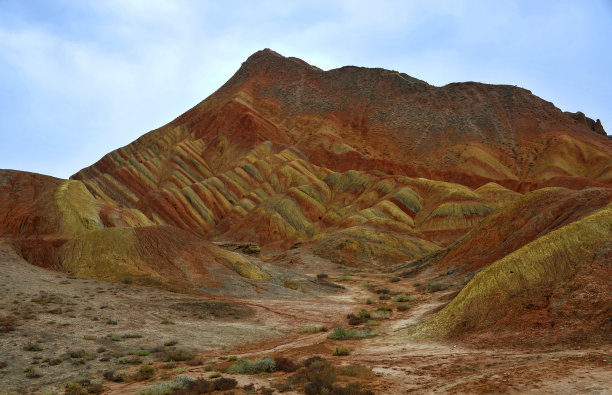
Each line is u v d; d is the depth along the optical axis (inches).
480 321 1057.5
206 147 7490.2
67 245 2293.3
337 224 4955.7
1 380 843.4
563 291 999.6
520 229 2202.3
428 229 4569.4
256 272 2410.2
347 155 7071.9
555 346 815.7
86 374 901.2
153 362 1010.1
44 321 1311.5
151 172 6382.9
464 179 6446.9
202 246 2486.5
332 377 724.0
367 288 2464.3
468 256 2431.1
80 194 3095.5
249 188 6225.4
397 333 1229.7
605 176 5979.3
